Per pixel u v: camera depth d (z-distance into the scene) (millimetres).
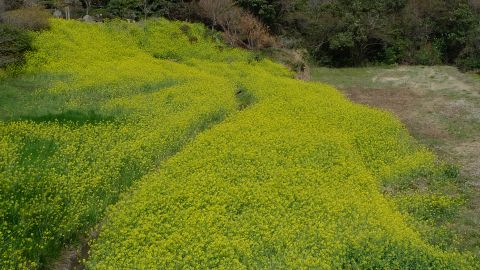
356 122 20719
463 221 13641
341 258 10922
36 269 10969
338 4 41219
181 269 10570
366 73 36406
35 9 30125
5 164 14391
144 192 13430
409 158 17469
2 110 19625
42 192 13281
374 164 17078
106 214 12898
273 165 15555
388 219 12531
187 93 23391
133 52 30812
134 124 19266
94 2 37438
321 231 11750
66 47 28391
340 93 27688
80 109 20531
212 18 36531
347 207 13094
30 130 17578
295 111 21766
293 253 11000
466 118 23641
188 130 19000
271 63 33500
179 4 37562
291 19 40156
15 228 11484
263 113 21312
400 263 10938
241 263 10664
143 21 34906
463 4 39844
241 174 14875
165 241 11164
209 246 11086
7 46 25812
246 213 12711
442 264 10992
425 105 26484
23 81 23672
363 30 39188
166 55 32188
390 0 41750
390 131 20359
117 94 23188
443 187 15828
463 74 34531
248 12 37156
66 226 11914
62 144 16875
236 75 29250
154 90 24250
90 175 14508
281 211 12844
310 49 40281
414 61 39469
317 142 17531
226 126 18953
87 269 10922
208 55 33125
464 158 18484
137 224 11992
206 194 13523
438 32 40500
